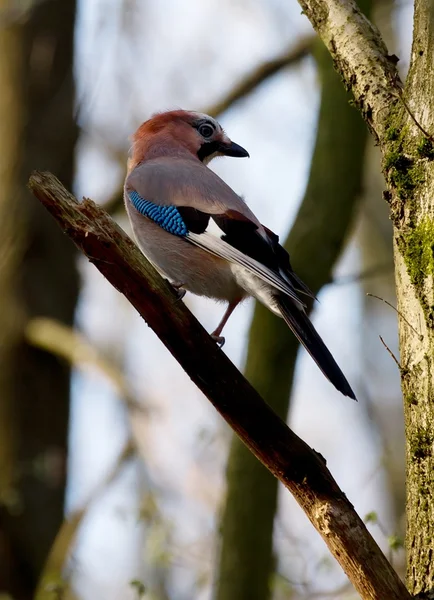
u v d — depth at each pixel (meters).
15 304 13.84
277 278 8.08
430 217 5.93
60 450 13.95
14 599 13.09
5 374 13.72
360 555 5.79
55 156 14.43
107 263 6.24
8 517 13.29
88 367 12.52
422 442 5.78
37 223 14.19
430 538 5.66
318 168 10.40
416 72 6.25
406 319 5.99
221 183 9.16
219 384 6.22
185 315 6.24
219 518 9.82
